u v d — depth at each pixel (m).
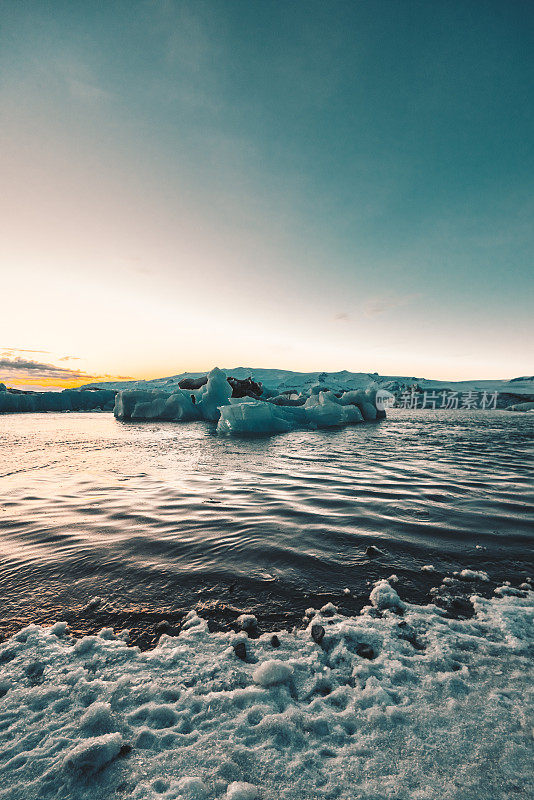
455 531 4.65
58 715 1.92
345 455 11.98
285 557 3.91
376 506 5.78
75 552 4.02
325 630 2.67
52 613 2.91
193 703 2.01
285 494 6.61
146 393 34.31
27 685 2.14
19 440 16.97
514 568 3.67
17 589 3.26
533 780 1.51
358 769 1.59
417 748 1.69
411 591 3.24
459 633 2.63
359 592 3.23
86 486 7.36
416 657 2.37
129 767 1.60
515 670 2.24
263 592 3.22
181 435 19.31
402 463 10.18
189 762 1.63
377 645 2.51
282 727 1.83
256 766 1.61
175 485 7.43
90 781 1.53
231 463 10.36
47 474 8.77
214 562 3.79
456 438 17.62
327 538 4.44
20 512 5.52
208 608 2.98
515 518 5.15
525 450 13.14
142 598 3.12
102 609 2.96
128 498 6.36
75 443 15.77
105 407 53.12
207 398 30.72
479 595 3.18
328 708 1.97
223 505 5.89
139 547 4.16
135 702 2.01
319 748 1.71
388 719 1.87
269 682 2.14
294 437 18.20
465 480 7.75
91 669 2.28
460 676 2.19
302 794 1.47
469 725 1.82
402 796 1.45
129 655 2.41
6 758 1.66
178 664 2.33
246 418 20.56
